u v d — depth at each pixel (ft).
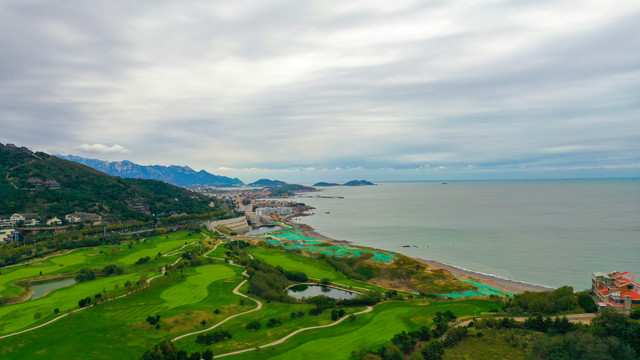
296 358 263.90
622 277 340.59
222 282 472.03
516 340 265.54
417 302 407.44
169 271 509.35
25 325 312.91
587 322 288.30
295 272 551.18
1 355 254.06
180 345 287.48
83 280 481.46
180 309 362.12
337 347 280.31
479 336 278.67
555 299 339.16
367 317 348.79
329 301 413.59
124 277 488.85
